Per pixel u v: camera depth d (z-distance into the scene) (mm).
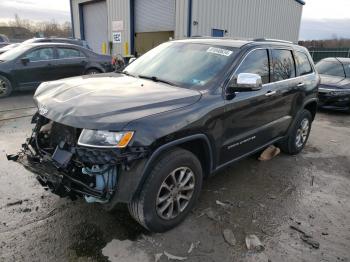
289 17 20469
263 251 2697
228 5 15477
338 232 3039
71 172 2508
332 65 9617
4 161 4180
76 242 2672
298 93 4582
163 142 2537
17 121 6234
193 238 2805
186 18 14016
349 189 3992
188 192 2986
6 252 2510
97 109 2484
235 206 3385
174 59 3729
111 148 2307
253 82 3029
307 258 2648
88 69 9969
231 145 3387
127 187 2422
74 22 20609
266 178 4156
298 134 5023
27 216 2994
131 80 3436
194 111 2793
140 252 2590
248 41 3824
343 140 6172
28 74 8727
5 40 20109
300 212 3355
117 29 17594
